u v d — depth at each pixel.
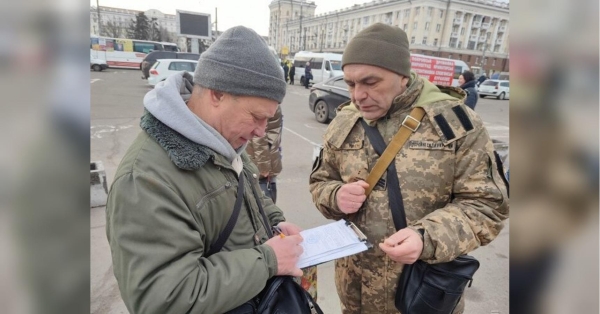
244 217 0.91
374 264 1.20
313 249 1.02
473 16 49.53
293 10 76.81
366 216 1.19
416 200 1.12
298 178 4.45
